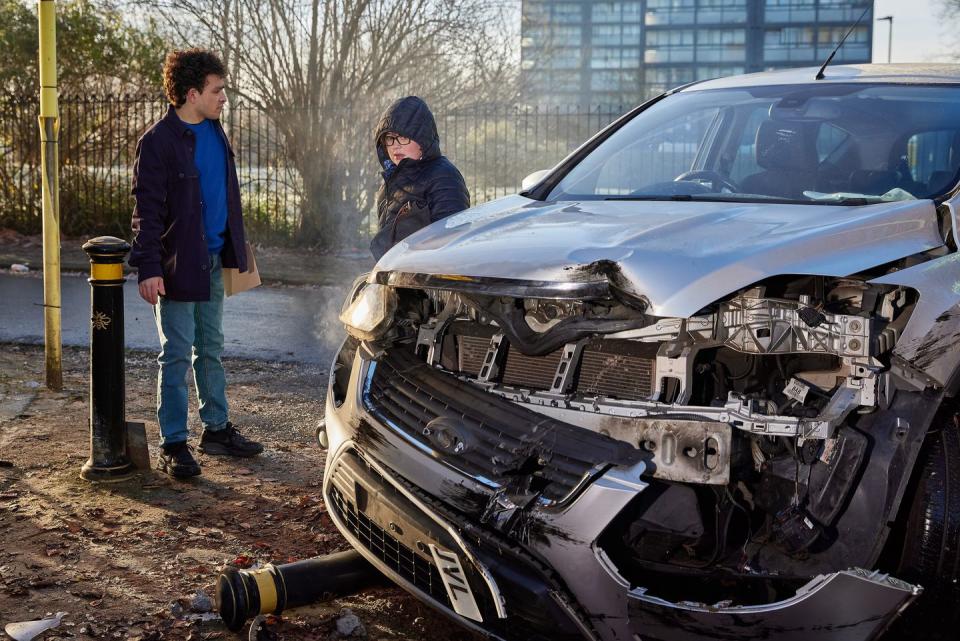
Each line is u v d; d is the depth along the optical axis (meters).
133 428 4.85
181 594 3.59
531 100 15.62
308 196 14.84
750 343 2.74
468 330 3.22
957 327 2.88
